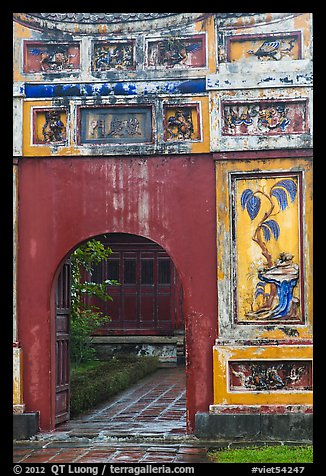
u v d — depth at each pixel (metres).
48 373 10.01
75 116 10.14
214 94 9.92
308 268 9.67
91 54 10.22
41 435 9.79
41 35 10.29
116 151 10.05
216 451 8.90
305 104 9.82
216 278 9.83
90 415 11.59
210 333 9.77
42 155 10.12
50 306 10.08
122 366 16.73
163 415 11.51
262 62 9.88
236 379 9.62
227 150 9.84
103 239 20.17
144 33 10.17
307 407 9.45
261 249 9.78
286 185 9.79
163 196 10.00
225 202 9.85
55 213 10.12
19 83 10.20
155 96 10.05
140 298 20.22
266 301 9.73
